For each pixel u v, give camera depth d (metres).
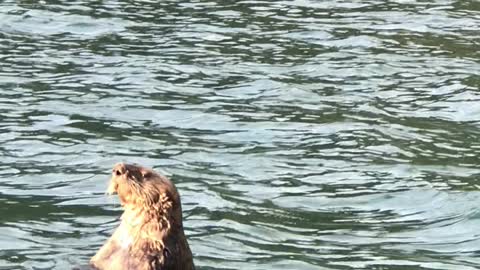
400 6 51.72
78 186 27.48
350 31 46.78
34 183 27.64
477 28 47.94
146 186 19.25
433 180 29.08
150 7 50.03
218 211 26.02
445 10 51.06
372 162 30.50
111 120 33.53
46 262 22.34
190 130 32.91
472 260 23.94
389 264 23.48
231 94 37.06
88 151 30.36
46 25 46.16
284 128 33.41
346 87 38.44
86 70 39.47
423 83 39.16
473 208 26.84
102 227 24.72
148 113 34.44
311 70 40.44
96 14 48.22
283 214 26.20
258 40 44.88
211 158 30.20
